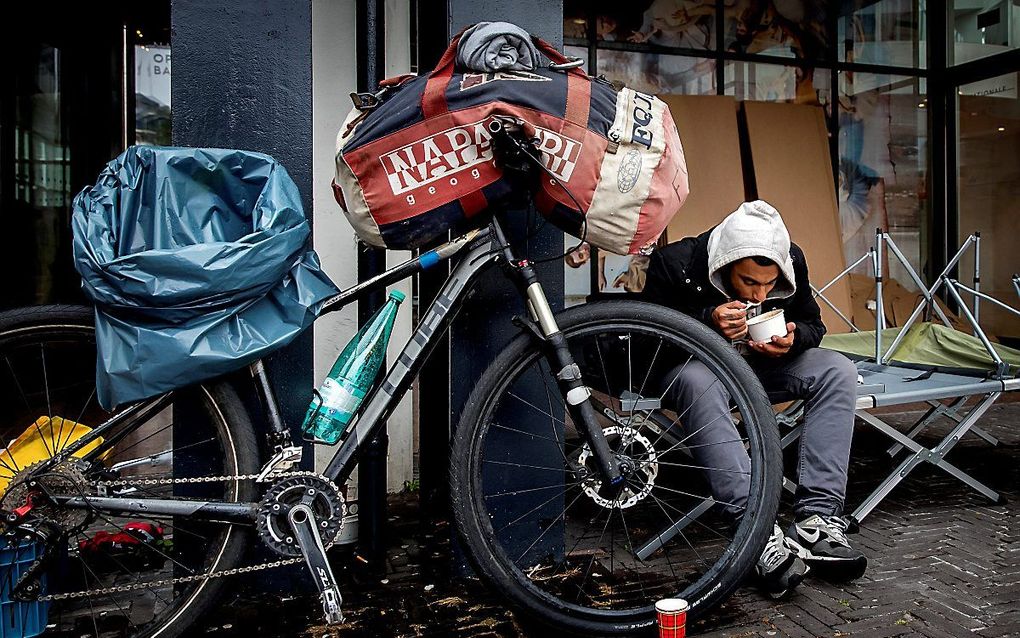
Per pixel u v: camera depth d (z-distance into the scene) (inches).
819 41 275.1
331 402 81.5
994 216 295.7
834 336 161.3
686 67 259.8
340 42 115.5
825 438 101.1
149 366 73.6
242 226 81.2
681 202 83.2
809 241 250.8
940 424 188.1
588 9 248.8
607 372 105.6
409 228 81.0
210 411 81.8
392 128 78.8
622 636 82.7
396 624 87.7
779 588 92.4
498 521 101.9
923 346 152.7
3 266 231.5
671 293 105.4
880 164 287.6
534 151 78.8
